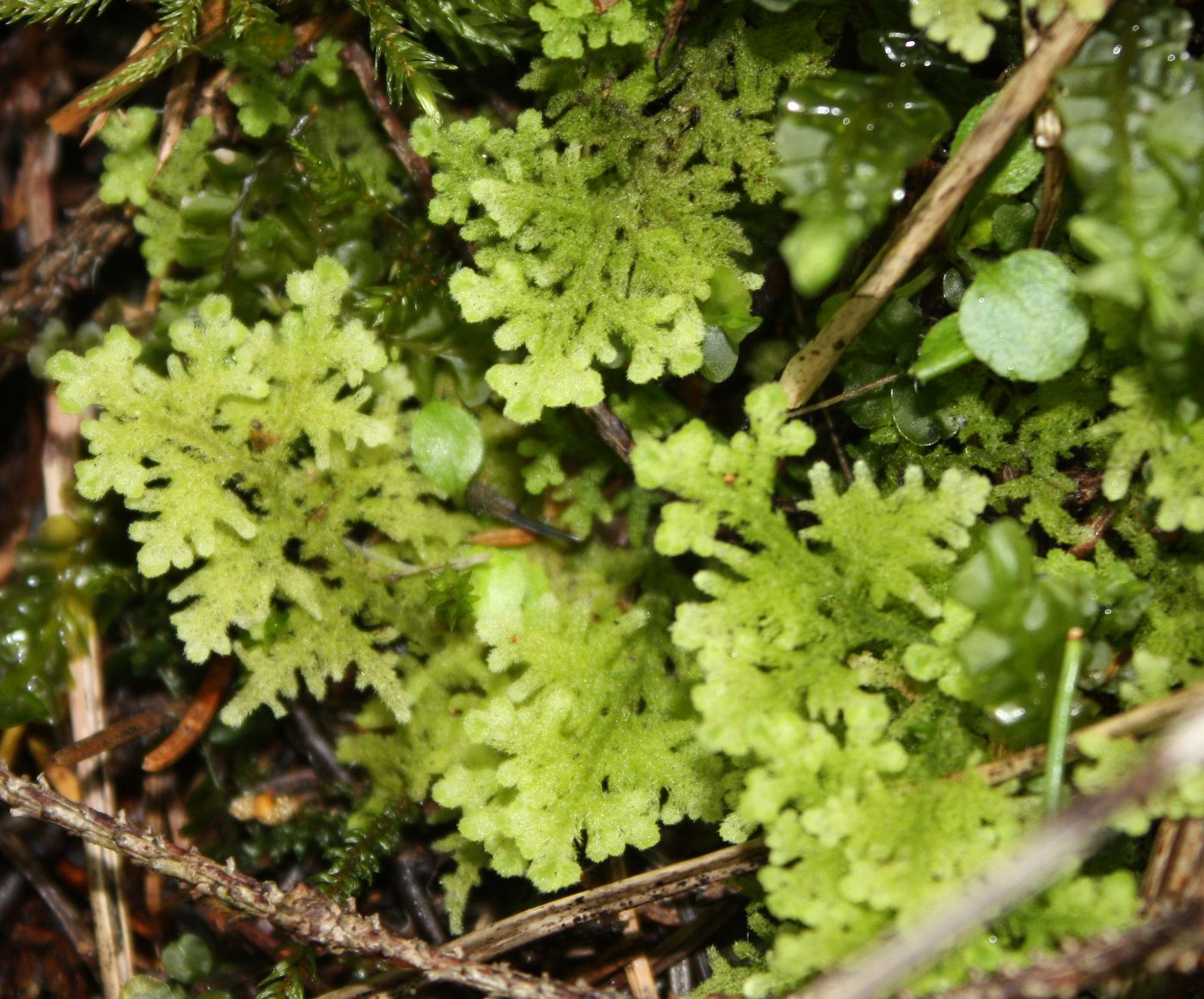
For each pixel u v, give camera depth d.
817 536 0.23
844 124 0.22
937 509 0.23
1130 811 0.22
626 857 0.26
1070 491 0.24
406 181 0.26
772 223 0.25
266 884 0.24
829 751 0.22
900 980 0.22
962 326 0.23
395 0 0.25
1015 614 0.22
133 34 0.28
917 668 0.22
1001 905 0.21
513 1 0.25
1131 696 0.23
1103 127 0.22
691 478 0.23
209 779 0.27
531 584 0.26
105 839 0.24
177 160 0.26
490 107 0.26
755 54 0.24
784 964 0.22
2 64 0.28
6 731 0.27
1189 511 0.22
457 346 0.25
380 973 0.25
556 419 0.26
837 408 0.25
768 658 0.22
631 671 0.24
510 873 0.24
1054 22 0.22
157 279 0.27
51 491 0.27
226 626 0.25
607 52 0.24
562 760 0.24
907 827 0.22
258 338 0.24
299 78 0.26
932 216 0.23
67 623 0.26
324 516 0.25
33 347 0.27
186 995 0.26
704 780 0.24
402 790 0.26
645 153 0.24
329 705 0.26
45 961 0.27
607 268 0.24
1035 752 0.22
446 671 0.26
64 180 0.28
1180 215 0.22
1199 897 0.22
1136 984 0.23
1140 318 0.23
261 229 0.26
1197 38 0.23
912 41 0.24
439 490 0.25
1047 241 0.23
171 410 0.24
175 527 0.24
